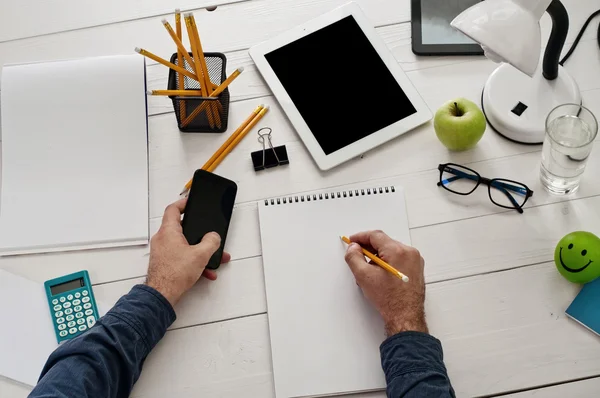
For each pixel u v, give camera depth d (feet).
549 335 3.00
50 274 3.19
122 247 3.24
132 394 2.98
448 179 3.29
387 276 2.92
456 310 3.06
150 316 2.89
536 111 3.28
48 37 3.72
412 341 2.80
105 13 3.75
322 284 3.11
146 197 3.28
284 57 3.53
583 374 2.93
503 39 2.58
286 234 3.20
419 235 3.21
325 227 3.21
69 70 3.39
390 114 3.40
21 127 3.35
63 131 3.34
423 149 3.38
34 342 3.06
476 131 3.17
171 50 3.66
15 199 3.28
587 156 3.00
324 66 3.51
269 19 3.69
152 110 3.51
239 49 3.63
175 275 2.97
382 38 3.60
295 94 3.46
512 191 3.26
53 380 2.67
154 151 3.42
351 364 2.98
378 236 3.04
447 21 3.59
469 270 3.13
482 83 3.49
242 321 3.09
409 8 3.66
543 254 3.14
